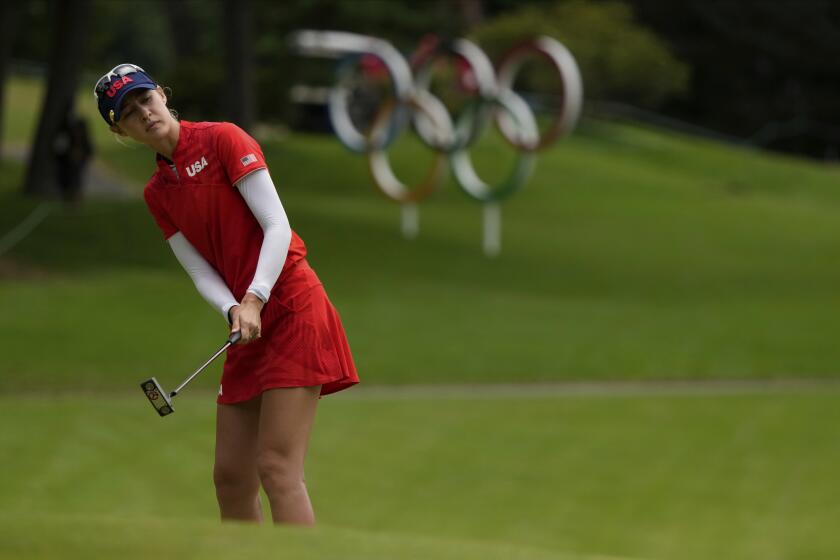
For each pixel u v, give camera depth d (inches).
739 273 3890.3
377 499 1338.6
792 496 1374.3
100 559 420.5
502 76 3747.5
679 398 2031.3
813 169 6865.2
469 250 3905.0
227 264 624.4
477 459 1541.6
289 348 607.5
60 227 3469.5
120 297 2741.1
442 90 5866.1
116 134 618.8
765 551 1149.7
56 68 3882.9
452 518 1264.8
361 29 6939.0
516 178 3777.1
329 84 6569.9
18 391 1918.1
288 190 5004.9
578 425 1780.3
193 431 1638.8
